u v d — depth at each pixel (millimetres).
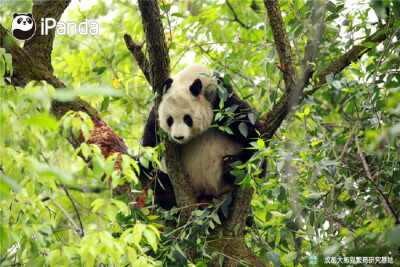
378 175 9328
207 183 10469
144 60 9406
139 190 8086
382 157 9570
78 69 11750
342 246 7328
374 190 9211
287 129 10727
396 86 9273
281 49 8555
